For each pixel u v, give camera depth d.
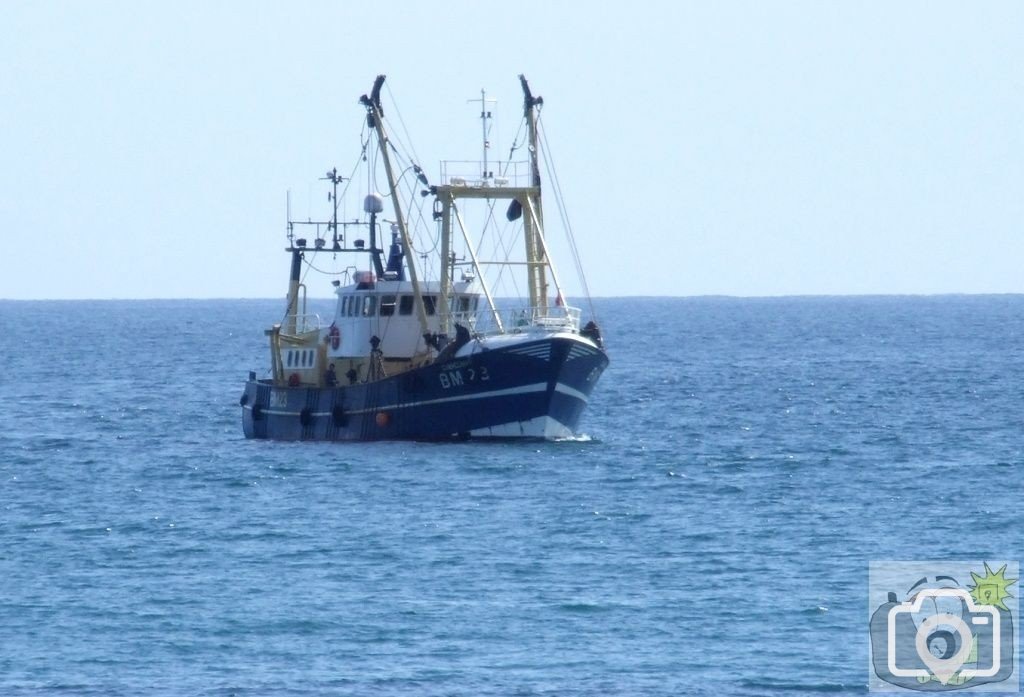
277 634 170.38
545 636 169.12
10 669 159.25
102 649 165.62
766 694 151.62
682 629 171.00
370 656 162.88
